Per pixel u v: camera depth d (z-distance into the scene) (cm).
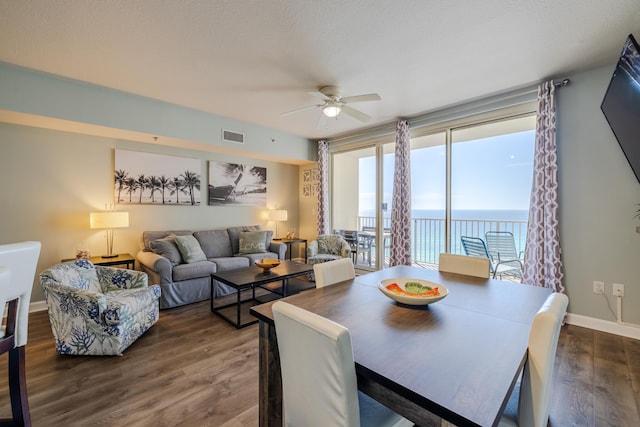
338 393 87
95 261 328
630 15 193
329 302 150
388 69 269
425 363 92
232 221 498
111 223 335
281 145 493
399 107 371
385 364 91
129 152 385
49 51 237
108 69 268
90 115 305
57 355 225
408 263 409
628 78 204
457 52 241
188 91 319
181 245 377
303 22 201
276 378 135
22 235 315
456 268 220
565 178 287
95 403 170
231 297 377
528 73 279
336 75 280
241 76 282
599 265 271
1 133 302
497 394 77
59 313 222
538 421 95
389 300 154
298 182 600
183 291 345
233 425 154
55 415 160
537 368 95
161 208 418
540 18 197
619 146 259
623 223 260
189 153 443
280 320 103
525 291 170
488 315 133
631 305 258
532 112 313
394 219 419
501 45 230
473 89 316
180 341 252
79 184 350
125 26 204
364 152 523
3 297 112
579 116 279
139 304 249
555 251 286
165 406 168
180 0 178
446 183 390
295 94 326
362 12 191
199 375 200
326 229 535
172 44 227
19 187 313
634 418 160
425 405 75
